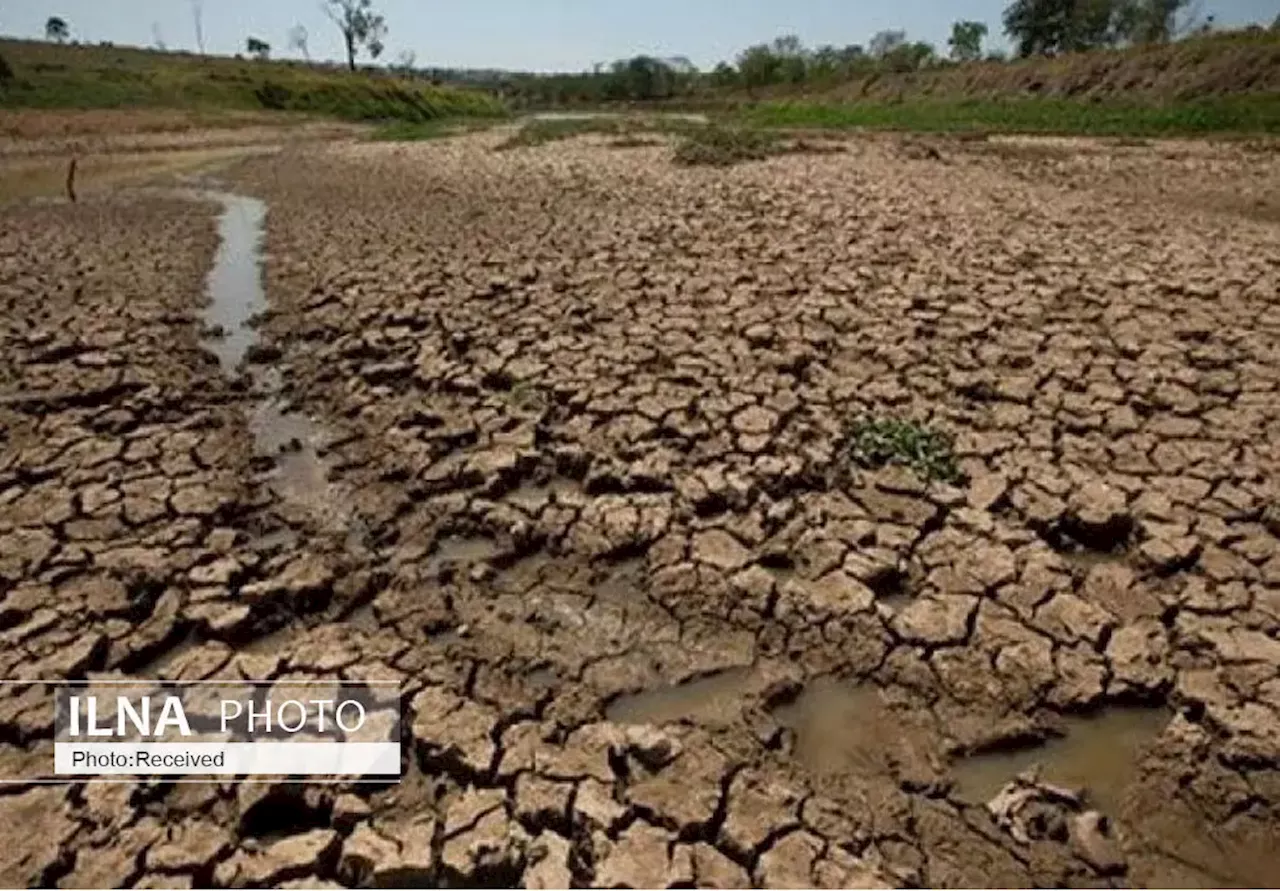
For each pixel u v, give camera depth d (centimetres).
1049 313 733
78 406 606
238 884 257
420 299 837
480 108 6222
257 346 721
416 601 393
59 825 273
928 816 282
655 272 903
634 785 290
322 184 1873
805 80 6181
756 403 565
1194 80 2780
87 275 973
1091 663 338
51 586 398
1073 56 3438
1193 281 815
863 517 438
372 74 6488
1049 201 1310
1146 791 290
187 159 2692
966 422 539
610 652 358
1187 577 385
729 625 370
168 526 446
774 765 301
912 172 1684
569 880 254
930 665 342
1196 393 568
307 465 530
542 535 438
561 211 1329
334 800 286
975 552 406
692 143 2088
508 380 626
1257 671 327
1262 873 262
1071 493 449
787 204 1312
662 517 441
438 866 263
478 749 300
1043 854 266
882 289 812
